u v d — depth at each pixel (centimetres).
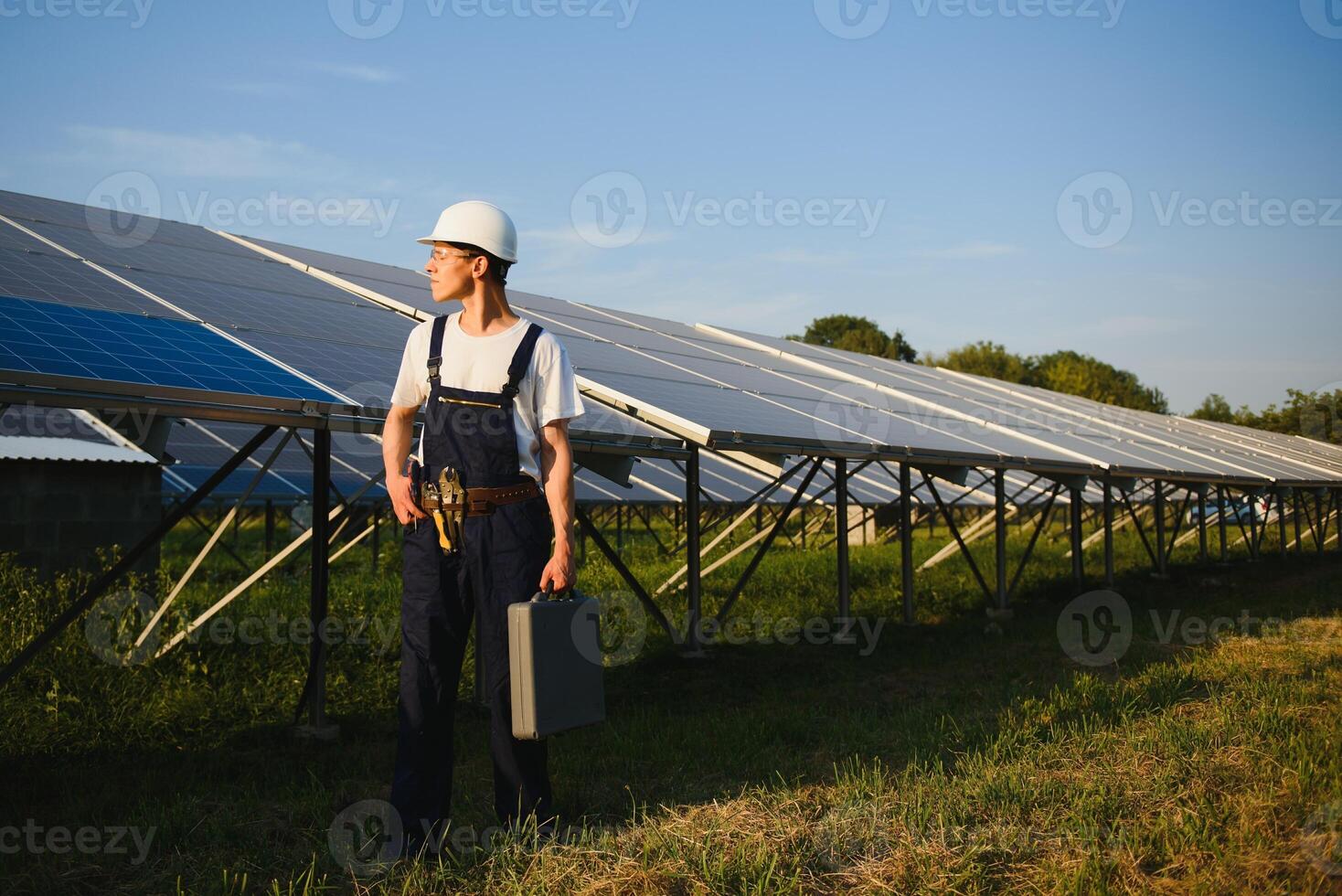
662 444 788
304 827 405
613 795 447
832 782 471
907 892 335
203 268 889
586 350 989
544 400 373
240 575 1265
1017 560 1747
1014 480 1952
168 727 576
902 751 524
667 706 675
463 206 374
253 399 487
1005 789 425
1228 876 334
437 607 366
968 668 817
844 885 344
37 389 421
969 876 340
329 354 670
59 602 801
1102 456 1277
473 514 360
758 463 941
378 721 625
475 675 657
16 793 455
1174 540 2006
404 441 387
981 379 2312
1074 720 575
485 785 472
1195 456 1703
